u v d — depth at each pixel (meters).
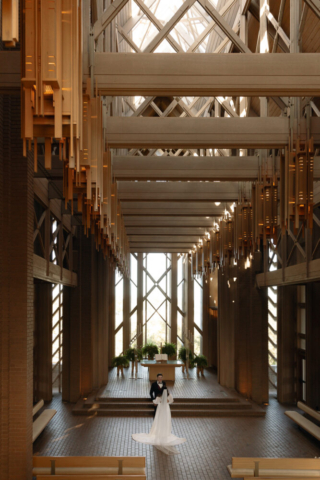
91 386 15.51
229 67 5.57
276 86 5.57
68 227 13.93
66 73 3.31
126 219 15.20
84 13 5.55
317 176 9.39
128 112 16.70
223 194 11.23
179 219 15.22
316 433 10.62
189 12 13.23
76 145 3.54
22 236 7.91
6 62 5.71
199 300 24.25
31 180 8.23
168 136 7.39
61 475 7.22
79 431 11.83
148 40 14.77
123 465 7.39
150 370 18.12
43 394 15.23
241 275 15.93
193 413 13.81
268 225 8.38
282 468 7.49
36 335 15.22
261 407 14.44
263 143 7.33
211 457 9.96
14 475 7.63
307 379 14.11
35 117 3.36
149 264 25.00
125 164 9.34
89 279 15.70
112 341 22.75
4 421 7.68
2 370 7.74
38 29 3.21
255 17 9.23
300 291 15.54
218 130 7.40
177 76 5.55
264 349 15.36
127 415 13.63
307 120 6.90
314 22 7.64
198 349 24.23
